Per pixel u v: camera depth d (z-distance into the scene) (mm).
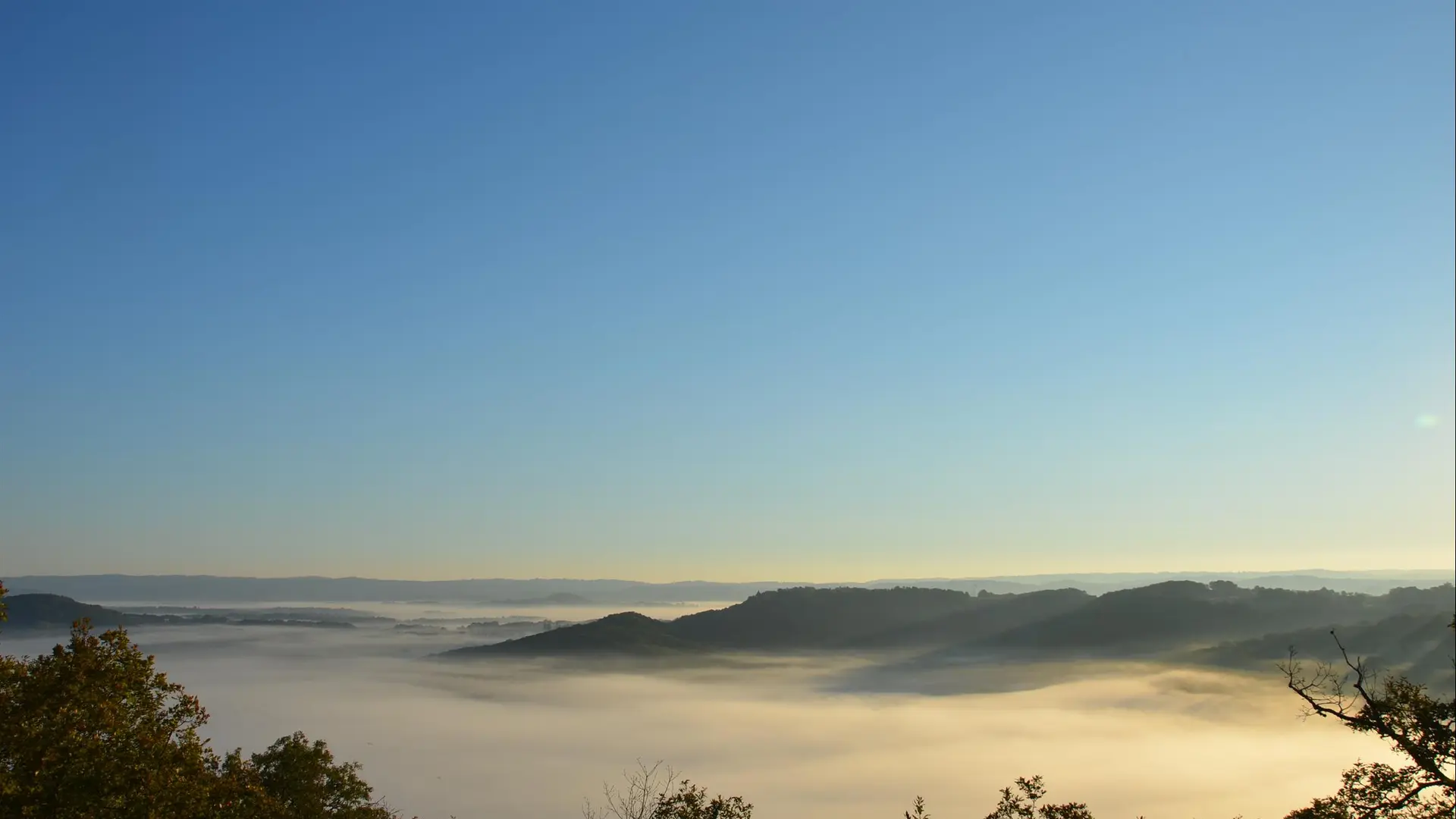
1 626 26094
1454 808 22922
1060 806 32156
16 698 26219
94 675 27391
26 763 24469
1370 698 24594
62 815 23875
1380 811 23875
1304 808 25500
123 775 25578
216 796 29172
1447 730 23297
